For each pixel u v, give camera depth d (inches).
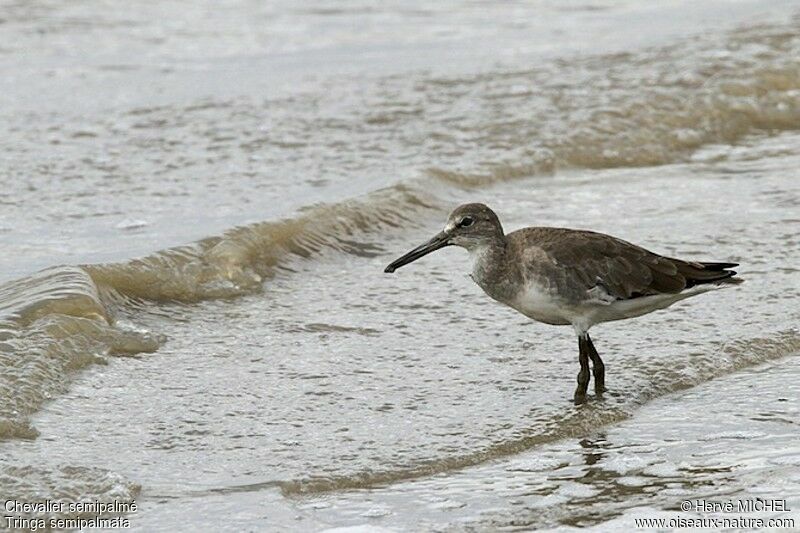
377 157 764.6
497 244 488.7
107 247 615.8
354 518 400.5
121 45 1037.8
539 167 767.1
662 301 477.7
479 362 518.0
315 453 440.5
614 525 393.7
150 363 512.4
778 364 516.1
